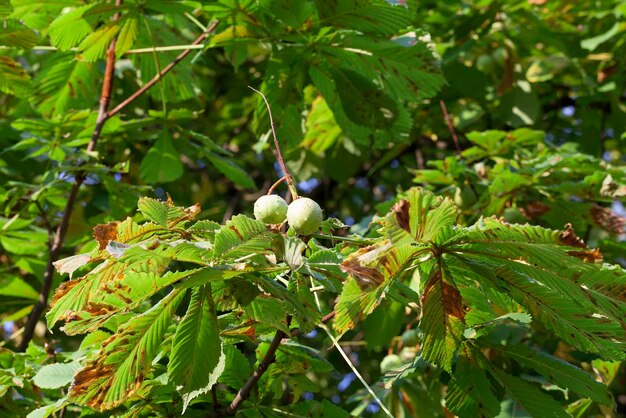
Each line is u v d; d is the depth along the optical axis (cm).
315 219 149
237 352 176
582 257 142
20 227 238
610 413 217
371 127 213
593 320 147
